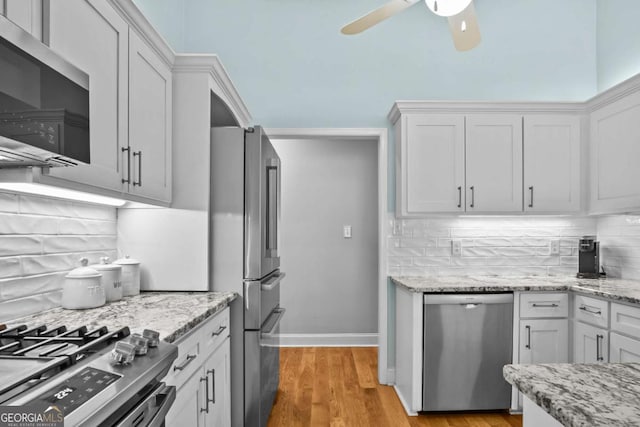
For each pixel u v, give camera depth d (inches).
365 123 140.4
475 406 112.0
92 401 30.7
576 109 126.3
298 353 169.2
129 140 69.7
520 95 141.8
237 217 96.0
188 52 138.9
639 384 34.0
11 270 62.0
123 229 91.9
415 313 111.3
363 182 183.0
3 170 47.8
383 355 136.9
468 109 125.6
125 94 68.2
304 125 139.9
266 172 102.8
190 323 60.6
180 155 91.4
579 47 142.8
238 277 95.4
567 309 112.9
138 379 36.5
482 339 111.7
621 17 131.0
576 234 139.5
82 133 45.8
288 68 140.2
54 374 34.1
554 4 142.9
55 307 71.4
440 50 141.4
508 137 126.0
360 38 141.1
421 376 111.4
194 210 91.4
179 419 59.7
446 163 125.6
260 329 95.7
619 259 128.9
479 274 138.7
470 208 125.3
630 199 108.6
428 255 138.8
